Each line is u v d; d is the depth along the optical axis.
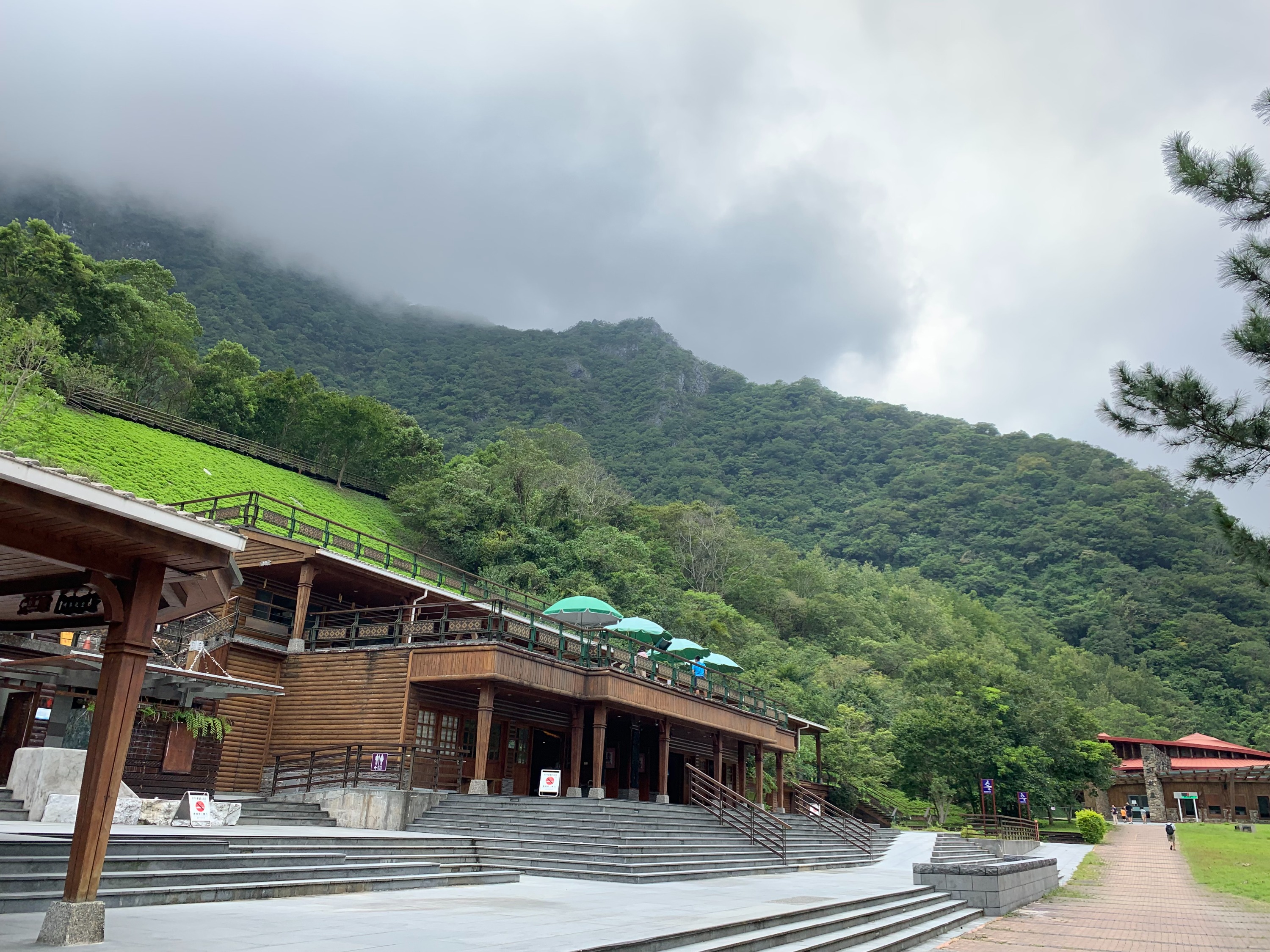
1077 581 144.25
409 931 8.09
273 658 23.03
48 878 8.54
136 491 37.47
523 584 50.84
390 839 14.14
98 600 7.78
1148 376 10.79
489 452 70.25
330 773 20.09
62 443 37.78
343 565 24.81
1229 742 98.62
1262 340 10.06
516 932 8.33
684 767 31.97
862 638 80.06
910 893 15.31
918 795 47.81
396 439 65.31
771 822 22.34
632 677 24.11
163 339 55.88
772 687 51.78
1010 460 186.38
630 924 9.30
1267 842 40.00
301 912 9.09
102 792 6.80
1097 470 174.00
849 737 45.28
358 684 22.03
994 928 14.78
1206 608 131.88
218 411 58.34
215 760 19.23
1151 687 109.62
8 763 15.69
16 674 15.68
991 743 45.66
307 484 55.03
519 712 25.17
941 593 119.88
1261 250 10.46
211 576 8.52
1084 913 17.52
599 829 17.75
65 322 47.19
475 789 20.14
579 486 71.00
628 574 57.12
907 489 173.88
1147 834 47.44
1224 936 14.36
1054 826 51.84
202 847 10.89
